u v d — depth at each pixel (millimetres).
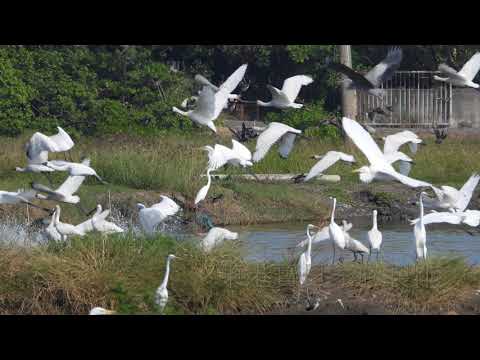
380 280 14180
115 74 37500
